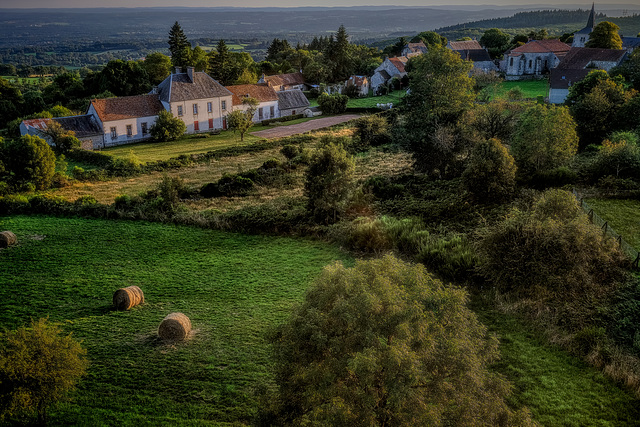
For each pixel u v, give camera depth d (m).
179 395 15.64
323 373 10.34
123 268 25.95
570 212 22.16
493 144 32.47
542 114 37.16
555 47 112.06
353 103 99.25
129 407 15.08
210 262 26.95
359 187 38.50
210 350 18.09
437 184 38.81
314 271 25.66
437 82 60.78
